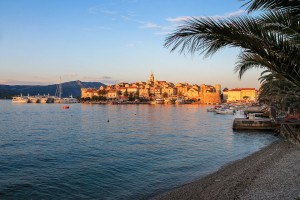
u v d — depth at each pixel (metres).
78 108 180.50
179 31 6.73
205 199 15.13
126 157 30.45
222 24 6.62
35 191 18.53
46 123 79.19
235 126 55.56
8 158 29.70
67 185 19.84
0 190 18.64
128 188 19.17
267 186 16.34
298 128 32.81
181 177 22.00
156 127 68.19
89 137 49.03
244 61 9.28
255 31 6.72
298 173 18.72
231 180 18.48
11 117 102.81
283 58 6.80
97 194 17.95
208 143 41.62
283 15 7.08
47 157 30.31
